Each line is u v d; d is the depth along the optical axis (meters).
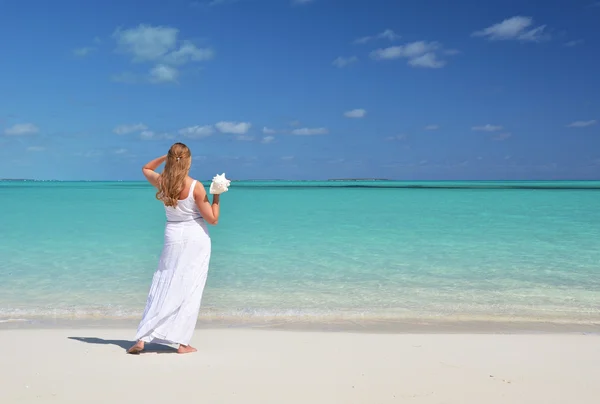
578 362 4.77
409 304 8.05
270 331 6.21
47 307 7.80
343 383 4.04
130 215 23.84
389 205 33.72
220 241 15.05
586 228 18.39
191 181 4.93
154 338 4.89
